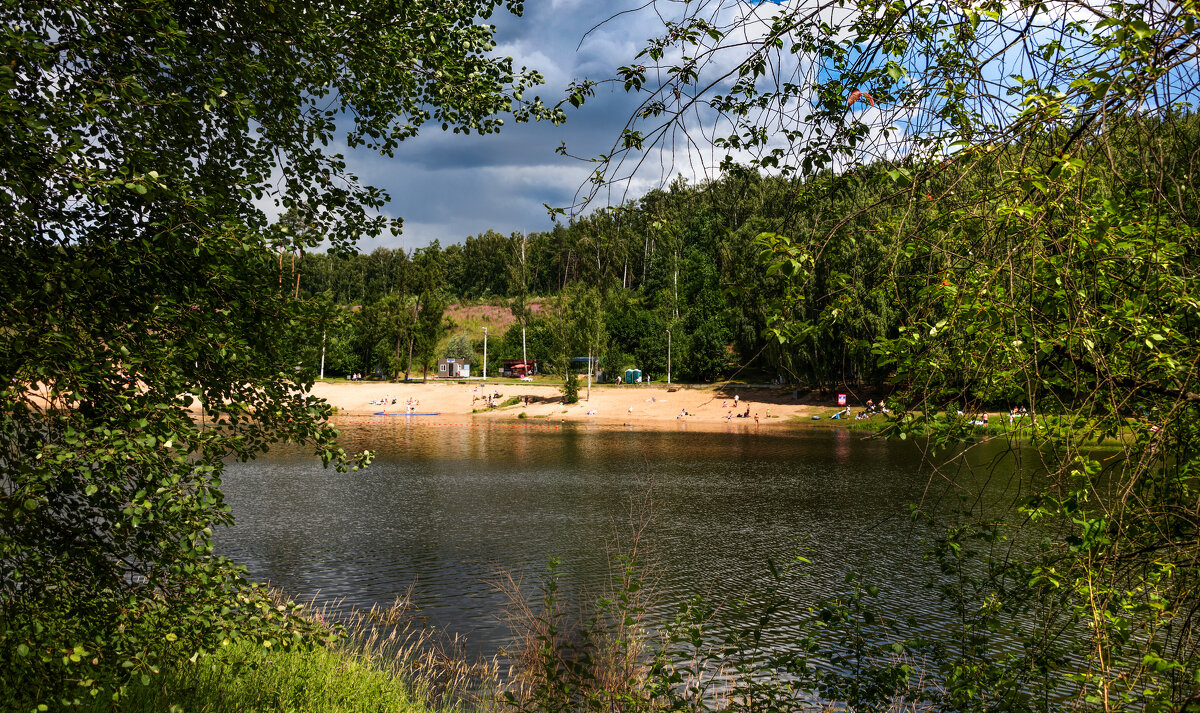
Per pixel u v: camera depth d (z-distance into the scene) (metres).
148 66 4.83
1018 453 3.29
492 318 123.31
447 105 7.40
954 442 3.34
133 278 4.51
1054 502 3.21
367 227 7.02
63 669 3.96
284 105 6.06
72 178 3.74
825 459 35.16
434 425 59.22
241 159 6.21
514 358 104.38
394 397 78.88
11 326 3.73
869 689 4.86
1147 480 3.04
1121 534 2.97
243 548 17.00
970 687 4.14
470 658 9.62
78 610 4.14
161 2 4.32
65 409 3.84
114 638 4.02
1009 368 3.03
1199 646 3.09
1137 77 2.48
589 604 12.11
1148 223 2.75
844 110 3.30
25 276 3.92
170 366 3.95
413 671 8.95
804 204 3.43
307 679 6.98
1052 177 2.54
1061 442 3.14
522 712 6.35
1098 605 3.25
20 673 3.88
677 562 15.56
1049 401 3.26
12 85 3.47
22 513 3.55
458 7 7.45
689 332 82.88
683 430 53.62
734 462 34.16
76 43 4.33
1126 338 2.92
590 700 5.74
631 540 17.80
